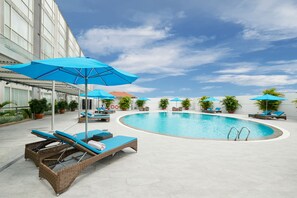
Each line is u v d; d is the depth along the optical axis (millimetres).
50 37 18938
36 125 11117
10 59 6914
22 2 13297
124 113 25438
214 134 12086
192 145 6941
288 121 16719
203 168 4672
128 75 5148
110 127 11320
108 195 3346
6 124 10867
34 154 4547
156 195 3381
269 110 21438
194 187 3697
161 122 18078
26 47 13969
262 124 14852
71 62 3762
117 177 4086
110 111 24578
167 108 37219
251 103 24453
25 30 13797
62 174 3346
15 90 16781
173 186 3723
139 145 6855
